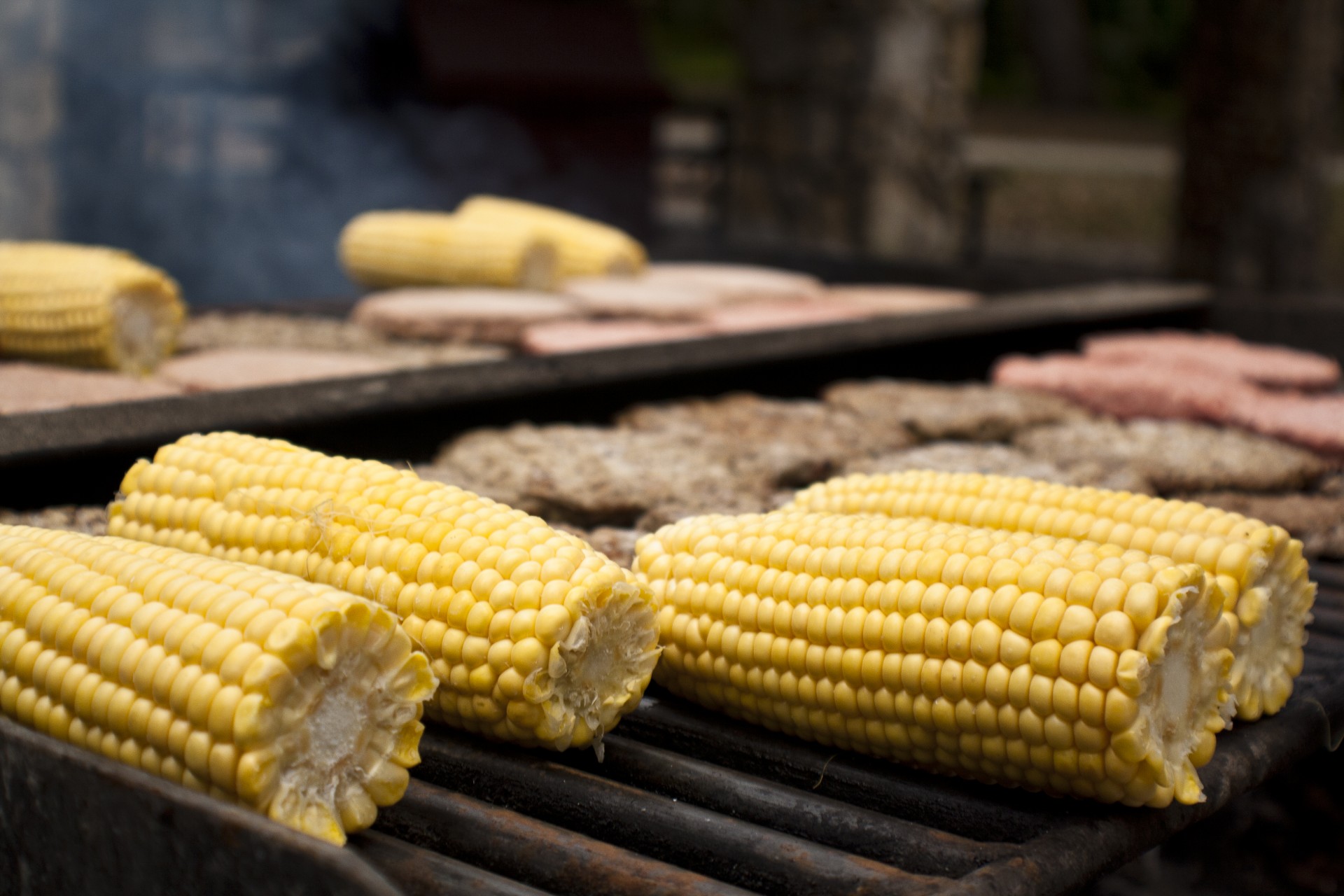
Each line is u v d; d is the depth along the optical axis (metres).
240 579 1.33
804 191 7.70
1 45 6.13
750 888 1.38
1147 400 3.42
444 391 2.75
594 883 1.33
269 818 1.19
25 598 1.39
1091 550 1.45
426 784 1.53
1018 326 4.11
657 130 7.50
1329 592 2.34
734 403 3.22
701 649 1.65
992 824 1.46
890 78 7.43
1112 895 2.77
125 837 1.18
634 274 5.21
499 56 6.24
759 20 7.75
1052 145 18.12
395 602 1.53
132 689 1.28
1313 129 6.02
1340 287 10.69
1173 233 6.42
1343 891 2.71
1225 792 1.54
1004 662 1.39
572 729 1.50
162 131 6.28
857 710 1.52
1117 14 24.94
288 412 2.49
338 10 6.22
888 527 1.59
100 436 2.24
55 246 3.68
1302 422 3.20
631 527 2.43
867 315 4.27
